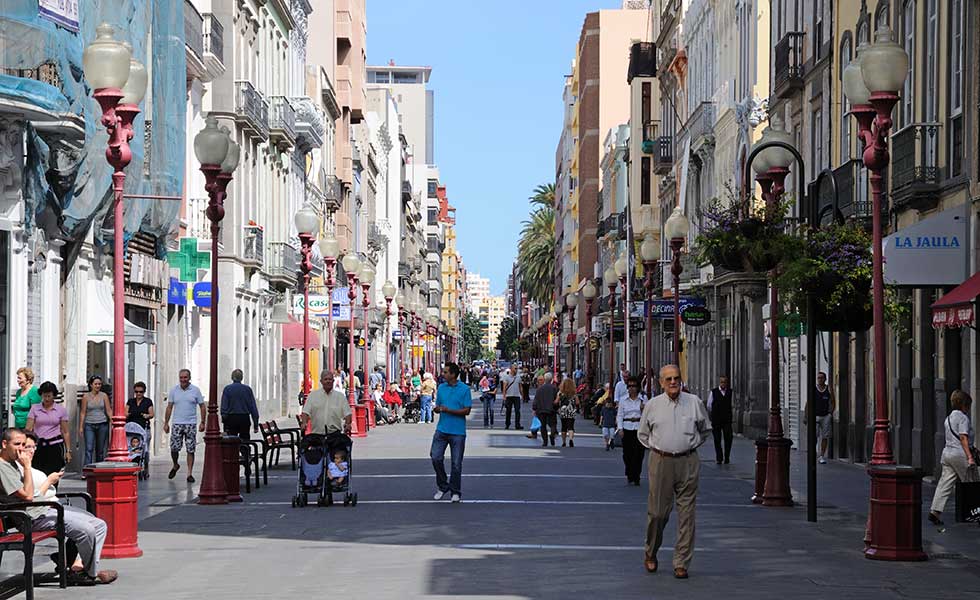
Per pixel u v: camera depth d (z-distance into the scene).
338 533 17.44
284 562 14.68
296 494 22.11
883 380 15.53
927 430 25.72
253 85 50.50
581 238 110.44
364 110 95.44
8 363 23.62
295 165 60.91
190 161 41.03
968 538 16.91
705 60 56.25
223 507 20.86
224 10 45.12
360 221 91.25
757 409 44.22
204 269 39.78
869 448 29.62
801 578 13.64
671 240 31.98
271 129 53.50
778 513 20.11
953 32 24.64
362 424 43.75
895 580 13.54
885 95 15.66
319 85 69.06
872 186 15.91
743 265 21.20
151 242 34.31
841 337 32.34
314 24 78.38
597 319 88.94
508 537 17.00
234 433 26.38
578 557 15.12
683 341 62.31
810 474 18.95
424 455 33.44
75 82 24.03
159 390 36.00
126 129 15.52
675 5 65.88
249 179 49.47
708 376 54.88
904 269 22.56
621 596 12.43
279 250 54.03
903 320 22.77
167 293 36.62
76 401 27.20
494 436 44.44
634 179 76.31
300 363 63.84
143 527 18.16
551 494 23.08
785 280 18.80
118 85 15.29
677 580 13.46
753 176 44.81
